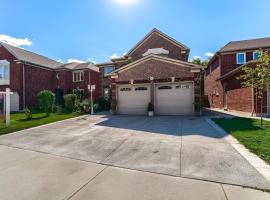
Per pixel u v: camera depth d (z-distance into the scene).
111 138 8.27
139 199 3.54
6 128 10.73
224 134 8.39
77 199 3.60
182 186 4.00
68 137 8.63
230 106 18.58
